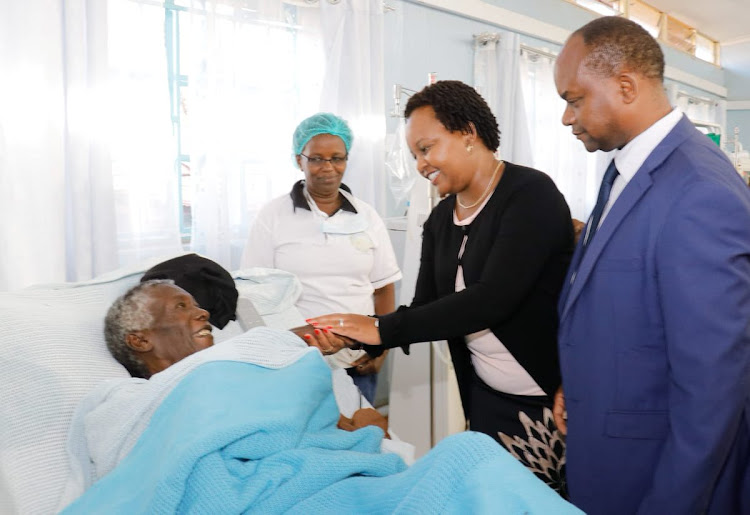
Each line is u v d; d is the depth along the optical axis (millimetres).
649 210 879
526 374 1255
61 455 981
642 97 900
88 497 804
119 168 1972
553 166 4219
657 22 6043
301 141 1674
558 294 1209
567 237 1183
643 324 911
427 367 2074
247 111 2324
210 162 2146
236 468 754
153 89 2027
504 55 3621
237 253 2346
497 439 1323
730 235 783
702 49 7102
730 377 787
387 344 1160
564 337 1031
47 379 1040
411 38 3217
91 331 1187
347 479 782
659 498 859
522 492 637
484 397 1350
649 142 910
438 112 1146
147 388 948
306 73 2562
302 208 1711
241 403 848
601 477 983
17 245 1706
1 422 983
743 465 938
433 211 1439
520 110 3688
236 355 988
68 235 1852
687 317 800
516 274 1118
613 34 887
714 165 850
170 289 1155
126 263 2012
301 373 961
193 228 2178
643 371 921
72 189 1802
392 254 1893
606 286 936
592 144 982
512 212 1154
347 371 1733
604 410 961
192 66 2113
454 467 675
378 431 991
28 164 1715
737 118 7500
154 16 2010
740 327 776
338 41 2545
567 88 944
